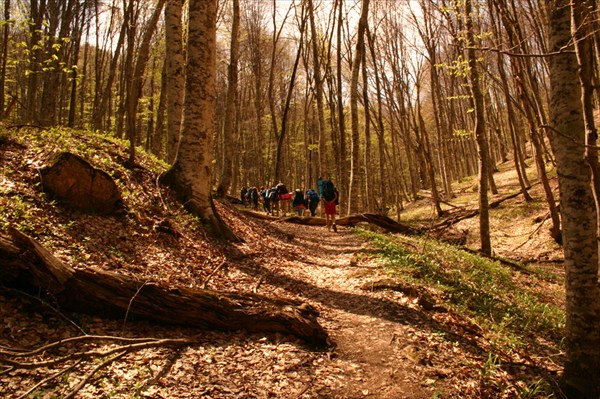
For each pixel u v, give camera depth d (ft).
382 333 17.63
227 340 15.35
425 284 25.63
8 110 30.96
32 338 12.39
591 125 16.28
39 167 21.31
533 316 25.32
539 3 32.42
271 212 66.54
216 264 23.06
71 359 10.93
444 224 66.90
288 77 113.91
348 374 14.40
